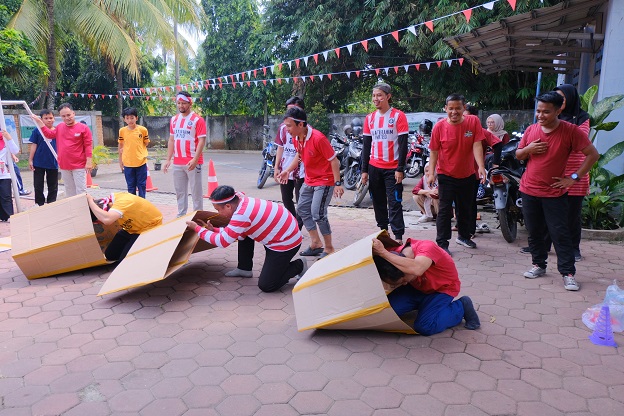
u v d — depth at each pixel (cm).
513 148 555
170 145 642
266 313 362
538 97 374
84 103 2281
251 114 2153
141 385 265
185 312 364
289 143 559
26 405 248
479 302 377
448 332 327
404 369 280
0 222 665
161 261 371
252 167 1438
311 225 492
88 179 1010
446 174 480
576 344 309
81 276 446
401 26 1398
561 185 381
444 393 256
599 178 567
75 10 1537
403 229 512
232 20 2016
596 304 369
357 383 266
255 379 271
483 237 575
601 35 643
